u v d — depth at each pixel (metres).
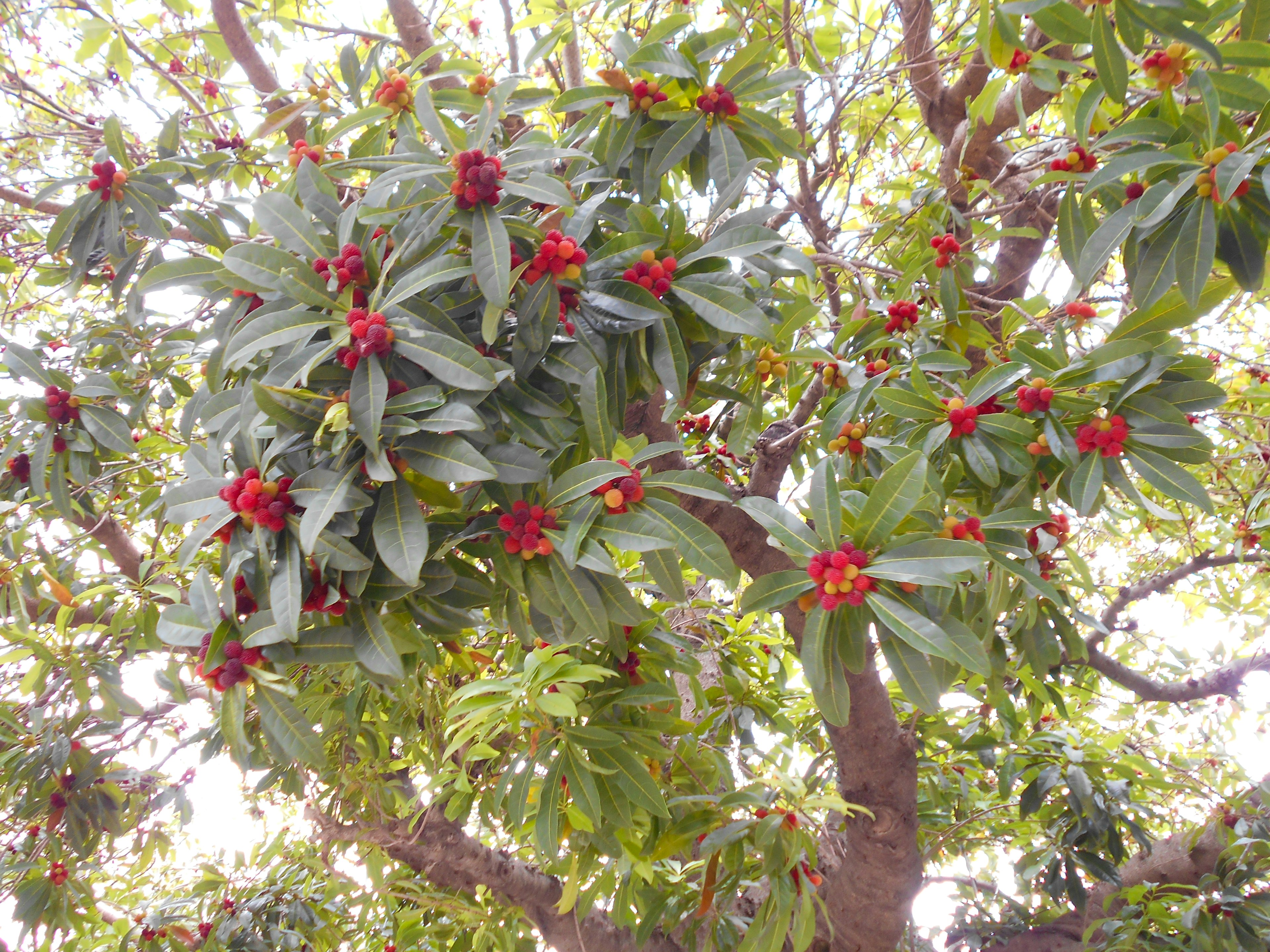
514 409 1.81
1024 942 4.12
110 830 3.50
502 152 1.93
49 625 3.33
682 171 2.62
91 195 2.49
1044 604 2.46
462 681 3.36
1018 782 4.17
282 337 1.61
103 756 3.49
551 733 2.31
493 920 3.74
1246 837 3.55
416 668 2.24
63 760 3.24
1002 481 2.14
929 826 3.90
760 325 1.86
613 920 3.26
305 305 1.71
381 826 3.61
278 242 1.77
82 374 3.12
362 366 1.60
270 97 2.87
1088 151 2.07
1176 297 1.91
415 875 4.08
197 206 2.77
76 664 3.03
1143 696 4.28
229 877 4.53
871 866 3.01
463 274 1.65
